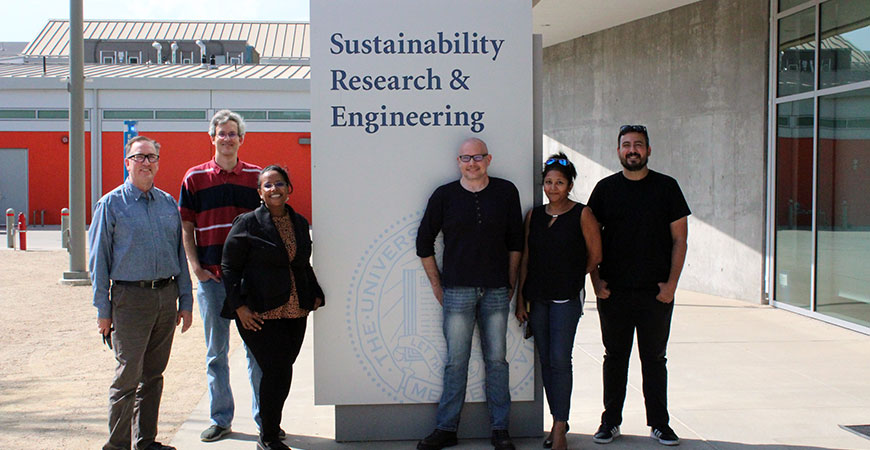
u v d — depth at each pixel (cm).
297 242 406
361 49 421
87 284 1147
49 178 2673
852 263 767
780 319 826
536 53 431
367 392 433
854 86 752
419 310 431
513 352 436
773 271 903
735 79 943
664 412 439
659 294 422
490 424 438
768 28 893
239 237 396
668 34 1052
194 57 4112
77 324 838
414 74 424
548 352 424
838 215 787
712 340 723
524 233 425
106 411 514
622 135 425
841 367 618
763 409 505
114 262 392
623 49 1141
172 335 417
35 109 2659
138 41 4122
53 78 2652
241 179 454
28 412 511
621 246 426
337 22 420
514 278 421
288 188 407
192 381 599
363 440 442
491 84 426
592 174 1223
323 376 431
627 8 1036
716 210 988
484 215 402
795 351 676
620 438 448
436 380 435
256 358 408
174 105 2673
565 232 410
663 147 1076
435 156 426
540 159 437
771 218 899
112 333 410
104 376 611
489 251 405
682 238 421
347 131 423
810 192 831
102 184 2659
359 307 429
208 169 453
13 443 447
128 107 2659
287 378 412
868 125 736
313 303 414
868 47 734
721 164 973
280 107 2708
